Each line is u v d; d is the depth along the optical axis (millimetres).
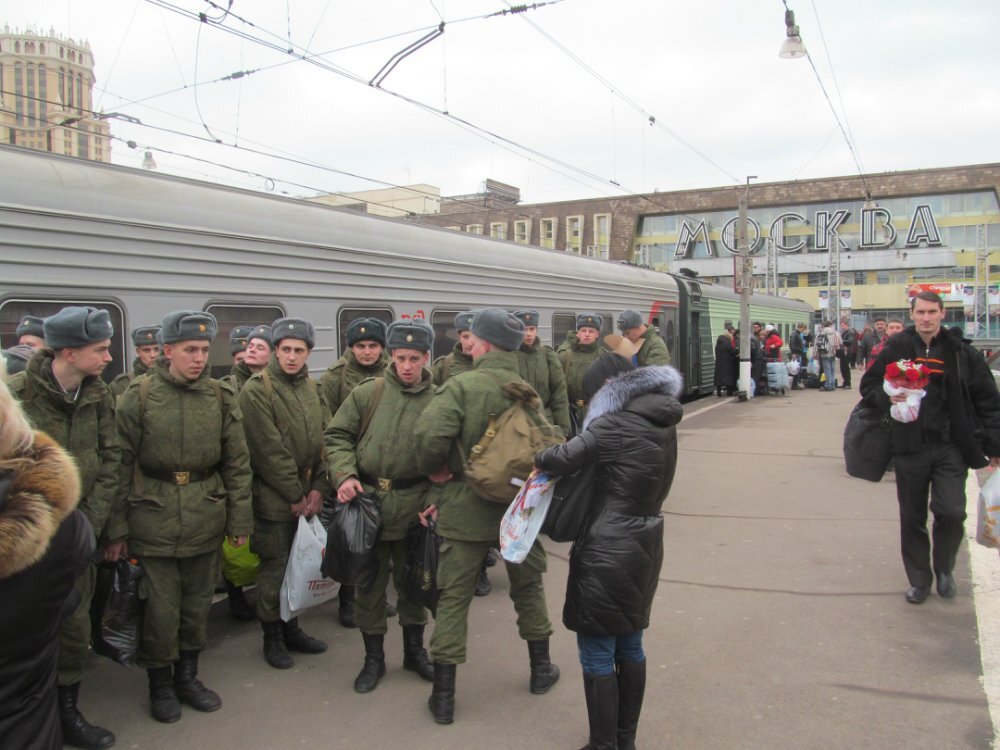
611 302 12523
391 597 5508
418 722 3617
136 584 3564
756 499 7930
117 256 5117
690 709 3658
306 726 3596
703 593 5211
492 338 3672
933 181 49031
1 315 4504
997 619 4672
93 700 3885
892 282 51062
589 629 3064
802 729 3467
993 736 3377
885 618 4723
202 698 3756
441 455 3602
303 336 4281
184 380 3674
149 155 12477
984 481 4762
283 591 4199
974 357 4797
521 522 3230
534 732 3512
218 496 3756
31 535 1495
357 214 7277
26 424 1629
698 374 17562
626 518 3105
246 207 6090
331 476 4008
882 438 4992
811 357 22906
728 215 53094
